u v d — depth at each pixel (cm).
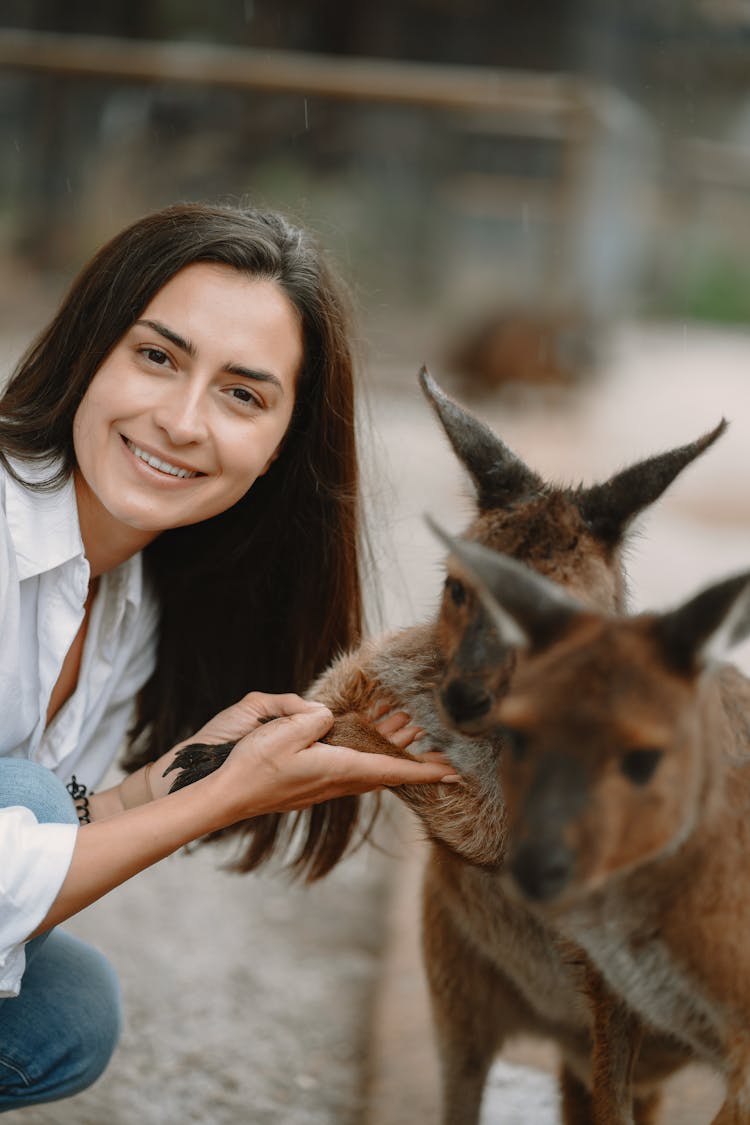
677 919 323
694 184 3747
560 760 279
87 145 2572
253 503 418
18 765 354
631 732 277
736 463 1716
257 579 428
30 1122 442
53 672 369
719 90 3372
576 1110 432
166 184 2555
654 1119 428
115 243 370
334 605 431
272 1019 530
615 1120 377
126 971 556
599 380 2280
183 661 437
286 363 376
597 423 1922
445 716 371
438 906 442
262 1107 470
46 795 351
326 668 441
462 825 392
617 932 335
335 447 409
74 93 2547
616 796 278
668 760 283
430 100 2098
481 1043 446
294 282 377
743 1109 323
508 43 3042
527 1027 446
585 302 2208
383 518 504
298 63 2192
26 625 367
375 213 2845
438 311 2659
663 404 2209
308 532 421
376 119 2823
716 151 3538
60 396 370
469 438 419
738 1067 326
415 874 638
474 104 2089
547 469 1434
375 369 1911
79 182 2536
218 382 364
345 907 633
